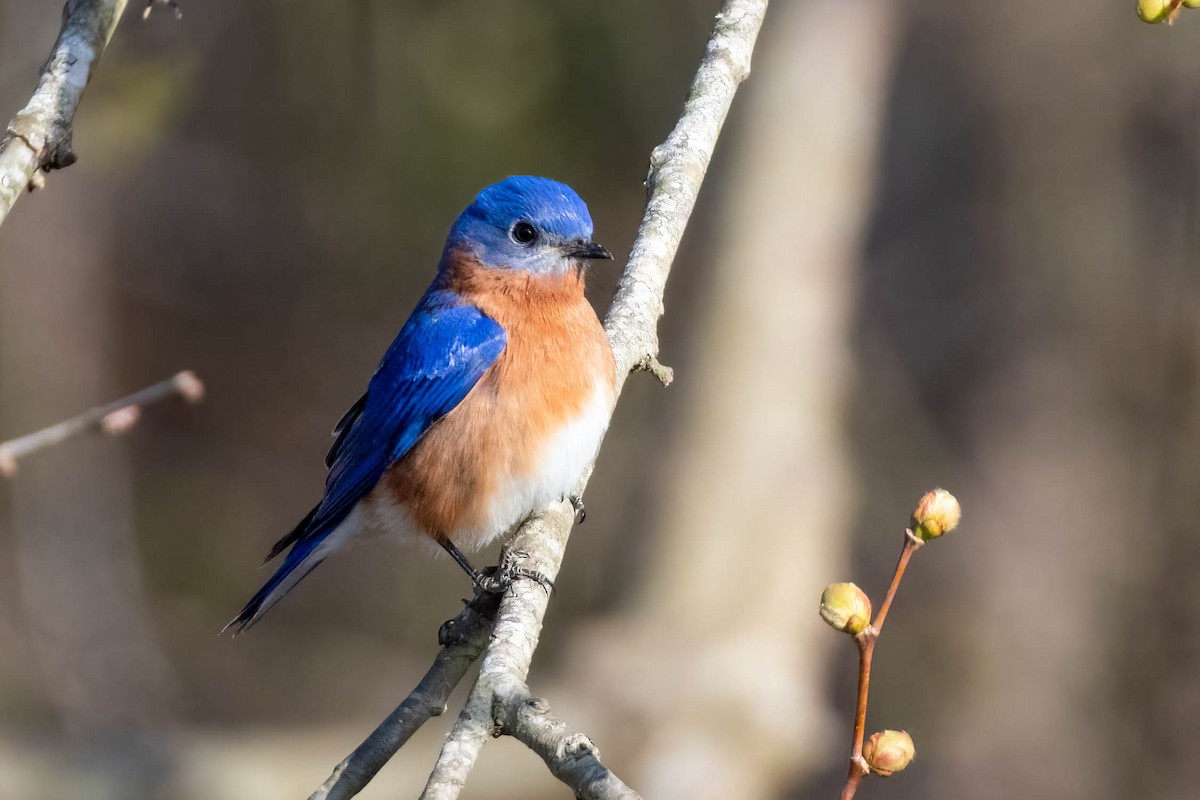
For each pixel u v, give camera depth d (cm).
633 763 1155
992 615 1538
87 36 620
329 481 829
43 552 1588
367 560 1748
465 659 612
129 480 1766
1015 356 1664
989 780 1459
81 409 1655
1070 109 1677
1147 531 1557
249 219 1814
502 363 752
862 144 1432
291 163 1742
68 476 1622
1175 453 1560
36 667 1536
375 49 1508
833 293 1380
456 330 761
